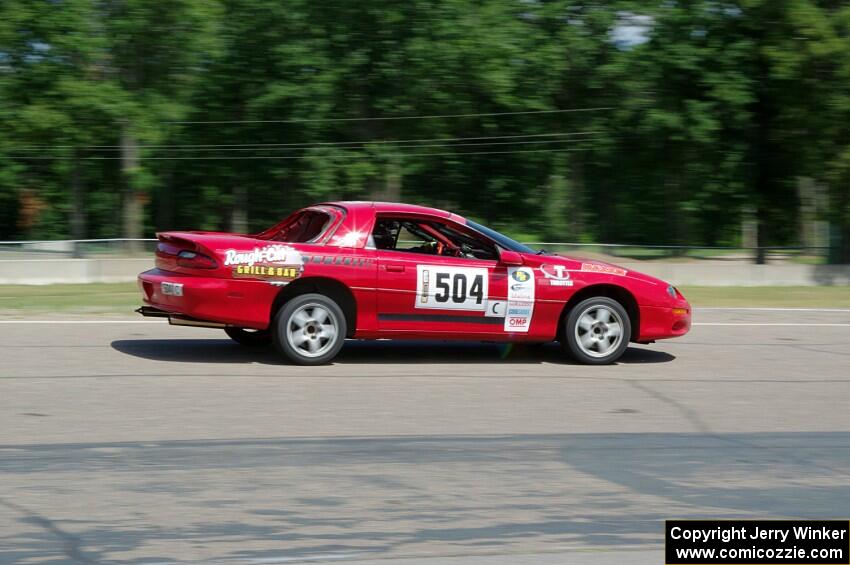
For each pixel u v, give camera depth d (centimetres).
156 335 1095
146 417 684
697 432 685
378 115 3972
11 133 3600
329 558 422
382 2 3759
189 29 3722
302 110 3888
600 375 909
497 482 546
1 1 3491
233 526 461
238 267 888
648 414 740
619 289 977
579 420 712
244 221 4659
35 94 3612
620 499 521
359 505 498
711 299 1902
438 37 3725
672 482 556
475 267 937
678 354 1065
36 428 646
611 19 3831
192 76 3928
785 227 3891
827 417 745
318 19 3878
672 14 3591
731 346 1138
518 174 4619
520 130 4259
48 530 450
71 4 3541
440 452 609
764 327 1338
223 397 758
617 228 4734
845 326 1367
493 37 3719
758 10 3259
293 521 470
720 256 2812
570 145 4181
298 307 894
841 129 3048
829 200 2988
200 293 880
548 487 539
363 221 927
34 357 924
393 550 434
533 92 3938
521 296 944
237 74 4072
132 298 1658
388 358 973
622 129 3922
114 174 4453
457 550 436
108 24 3659
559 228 4688
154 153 4225
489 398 784
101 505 489
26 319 1231
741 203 3803
